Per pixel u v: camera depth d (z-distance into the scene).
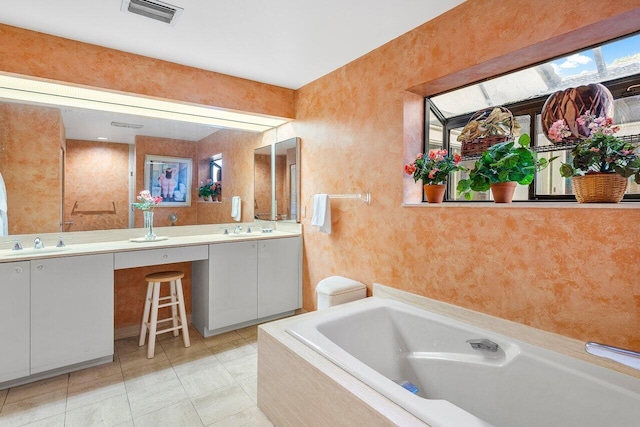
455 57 2.03
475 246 1.97
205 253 2.86
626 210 1.42
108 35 2.36
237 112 3.21
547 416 1.52
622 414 1.32
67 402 2.00
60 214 2.65
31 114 2.55
